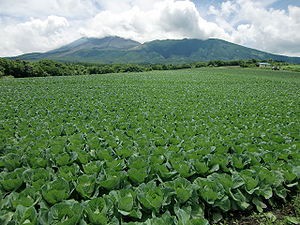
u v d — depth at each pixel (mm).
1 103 14516
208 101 17297
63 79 35594
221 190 4695
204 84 32906
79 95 19031
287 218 4578
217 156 6000
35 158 5648
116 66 90312
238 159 5945
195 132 8844
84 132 8523
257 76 52219
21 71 60906
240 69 83125
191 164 5703
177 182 4734
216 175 5234
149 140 7551
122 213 3947
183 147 7039
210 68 92500
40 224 3576
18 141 7488
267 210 4941
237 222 4574
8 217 3678
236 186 4785
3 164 5609
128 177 5148
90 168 5277
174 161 5602
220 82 36125
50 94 19453
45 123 9617
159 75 48844
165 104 15453
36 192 4340
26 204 4008
